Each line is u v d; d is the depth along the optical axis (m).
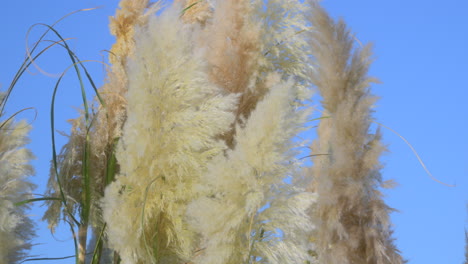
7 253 3.33
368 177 3.11
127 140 2.54
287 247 2.33
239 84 3.11
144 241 2.51
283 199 2.36
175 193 2.52
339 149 3.14
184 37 2.58
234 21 3.22
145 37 2.58
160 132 2.54
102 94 3.21
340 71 3.25
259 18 3.27
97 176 3.13
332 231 3.06
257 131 2.36
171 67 2.52
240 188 2.38
